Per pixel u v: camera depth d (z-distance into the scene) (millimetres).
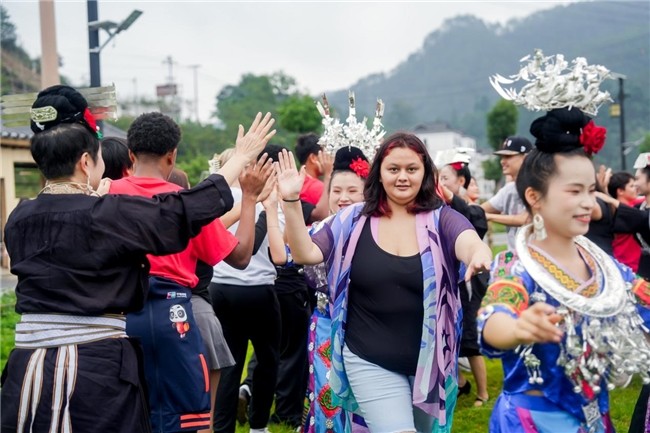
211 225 4262
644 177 7160
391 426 3910
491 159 41938
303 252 4086
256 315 5637
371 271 4035
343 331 4113
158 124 4371
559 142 2998
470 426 6352
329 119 5379
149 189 4262
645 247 6496
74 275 3436
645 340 3096
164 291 4211
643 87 107812
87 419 3363
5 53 22688
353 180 5215
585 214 3004
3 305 10961
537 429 3068
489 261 3400
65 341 3408
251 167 4383
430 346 3936
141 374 3623
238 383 5641
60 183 3617
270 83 71500
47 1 10523
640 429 4070
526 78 3094
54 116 3629
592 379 2969
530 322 2635
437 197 4188
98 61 11672
